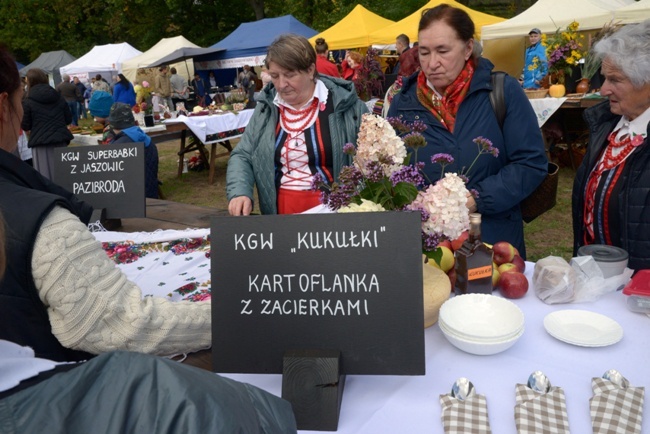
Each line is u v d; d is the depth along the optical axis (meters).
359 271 1.05
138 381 0.52
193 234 2.09
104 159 2.41
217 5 27.39
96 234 2.20
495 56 8.59
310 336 1.06
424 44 1.99
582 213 2.05
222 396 0.53
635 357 1.14
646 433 0.92
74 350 1.04
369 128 1.28
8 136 1.11
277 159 2.45
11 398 0.50
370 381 1.12
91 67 18.41
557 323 1.27
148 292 1.66
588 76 6.02
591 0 8.05
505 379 1.08
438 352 1.20
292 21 16.36
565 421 0.94
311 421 0.99
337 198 1.31
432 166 2.10
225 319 1.09
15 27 30.70
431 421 0.98
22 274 0.94
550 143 6.53
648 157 1.73
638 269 1.78
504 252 1.51
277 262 1.07
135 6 28.30
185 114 8.03
